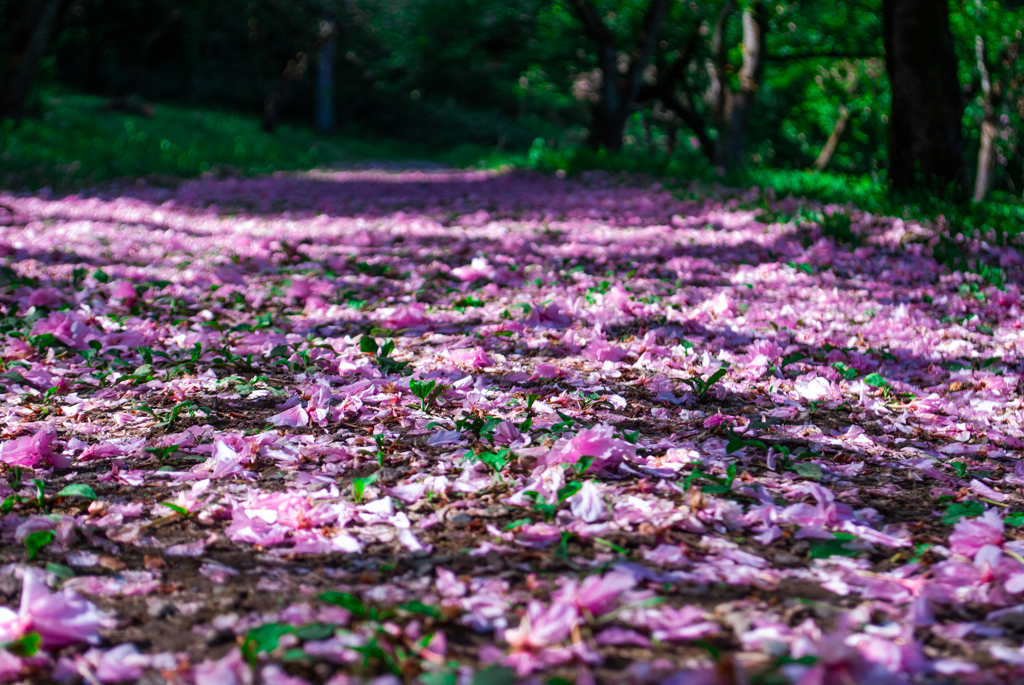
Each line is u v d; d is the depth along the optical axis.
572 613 1.40
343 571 1.82
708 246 7.26
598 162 15.25
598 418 2.98
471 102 49.94
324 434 2.78
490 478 2.35
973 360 4.01
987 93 17.48
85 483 2.34
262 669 1.39
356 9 33.22
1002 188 20.05
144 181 13.72
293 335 4.33
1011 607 1.63
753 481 2.33
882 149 27.66
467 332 4.40
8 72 15.83
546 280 5.90
